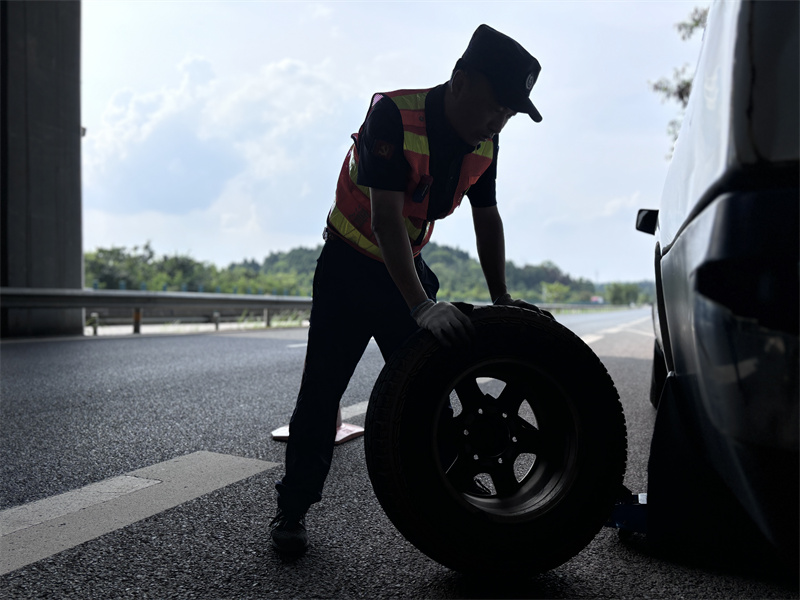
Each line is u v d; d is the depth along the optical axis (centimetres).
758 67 110
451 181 194
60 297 992
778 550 121
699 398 134
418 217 196
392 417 171
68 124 1036
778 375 106
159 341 962
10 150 959
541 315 183
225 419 404
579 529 177
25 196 978
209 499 252
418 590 176
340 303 207
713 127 123
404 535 172
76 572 188
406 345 177
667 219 179
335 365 210
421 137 183
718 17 138
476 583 180
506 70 174
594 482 180
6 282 959
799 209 105
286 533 198
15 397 476
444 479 172
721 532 174
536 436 191
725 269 111
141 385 536
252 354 784
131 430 373
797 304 104
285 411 430
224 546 207
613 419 183
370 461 173
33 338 959
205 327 1473
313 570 189
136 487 268
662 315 210
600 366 184
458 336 171
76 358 718
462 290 18475
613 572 185
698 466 174
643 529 200
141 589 177
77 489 266
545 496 181
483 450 188
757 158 108
